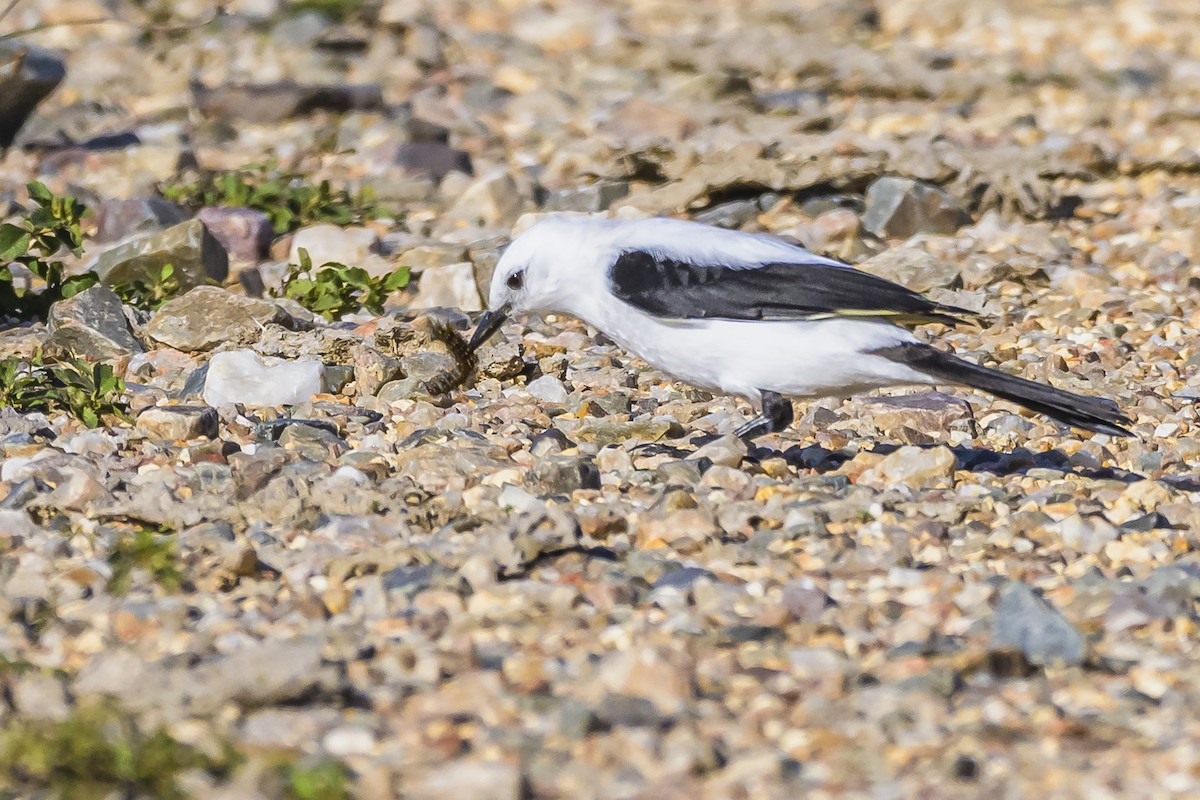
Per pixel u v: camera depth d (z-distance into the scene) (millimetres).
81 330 14391
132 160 21125
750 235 11352
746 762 7285
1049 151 22453
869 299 10742
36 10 29172
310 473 11008
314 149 22672
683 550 9984
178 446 11859
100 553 9836
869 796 7027
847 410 13312
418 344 14609
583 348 15336
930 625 8867
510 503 10539
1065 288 17250
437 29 28406
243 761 7215
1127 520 10672
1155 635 8820
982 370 10758
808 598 9008
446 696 7891
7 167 21266
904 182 19031
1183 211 19750
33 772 7176
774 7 33062
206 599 9141
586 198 19797
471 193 19844
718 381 11156
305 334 14555
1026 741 7551
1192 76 27875
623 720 7707
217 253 16750
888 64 27594
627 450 11992
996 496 11039
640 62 28438
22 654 8398
